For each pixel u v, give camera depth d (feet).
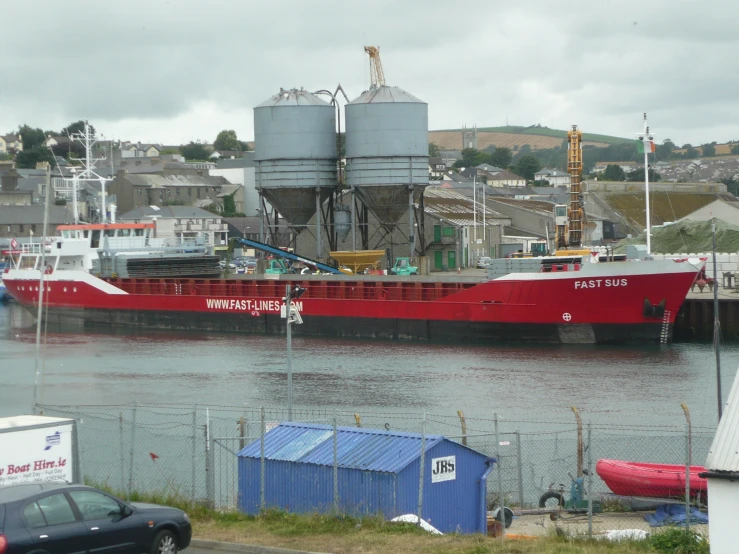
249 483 93.30
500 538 81.15
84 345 258.98
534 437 135.64
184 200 615.16
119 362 223.10
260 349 240.12
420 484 84.28
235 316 284.82
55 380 198.70
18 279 331.57
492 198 505.25
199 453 119.34
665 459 119.14
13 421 87.51
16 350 252.42
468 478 90.48
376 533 81.35
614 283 226.99
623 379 186.19
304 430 97.50
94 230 322.96
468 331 245.45
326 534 81.82
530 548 76.74
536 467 116.06
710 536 64.95
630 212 479.00
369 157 309.63
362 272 311.88
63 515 69.31
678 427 141.90
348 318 265.54
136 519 72.38
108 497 72.23
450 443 89.40
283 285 283.38
